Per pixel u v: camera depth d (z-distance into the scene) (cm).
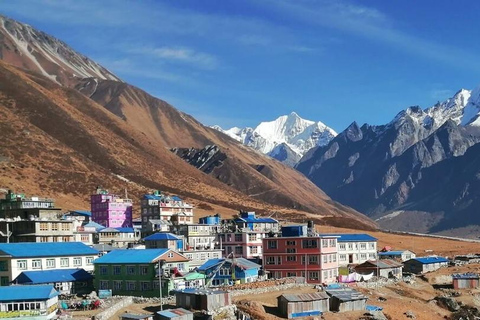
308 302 12294
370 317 12369
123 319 10550
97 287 13550
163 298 12400
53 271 13800
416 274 18688
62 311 10994
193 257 16725
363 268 17888
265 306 12575
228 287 13675
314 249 15950
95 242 19412
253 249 18838
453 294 15988
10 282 13450
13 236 16738
